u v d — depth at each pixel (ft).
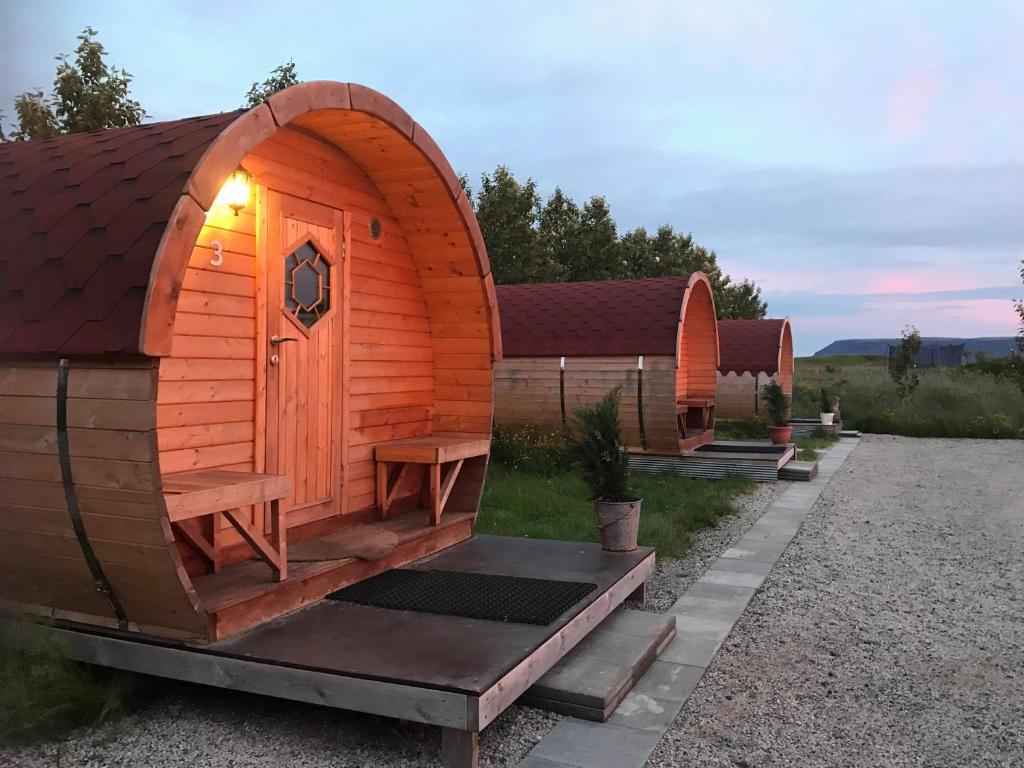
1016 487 40.57
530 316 46.19
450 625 14.39
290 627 14.20
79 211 13.28
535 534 26.35
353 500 19.65
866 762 12.55
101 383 12.00
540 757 12.37
